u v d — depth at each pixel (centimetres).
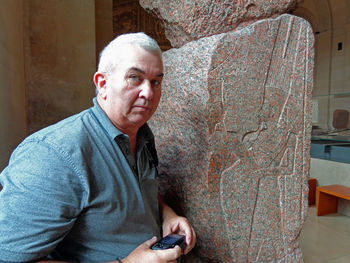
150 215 86
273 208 124
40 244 61
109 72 72
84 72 356
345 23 750
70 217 66
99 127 75
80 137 68
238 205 115
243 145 114
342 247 196
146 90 71
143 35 73
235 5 115
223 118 108
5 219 59
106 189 71
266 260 124
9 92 232
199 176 110
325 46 807
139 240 81
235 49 107
